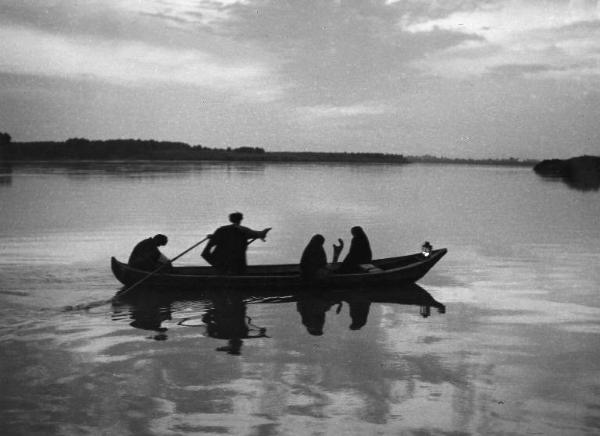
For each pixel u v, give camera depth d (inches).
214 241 444.1
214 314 355.3
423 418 209.5
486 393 232.4
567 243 649.6
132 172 2276.1
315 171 2952.8
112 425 202.7
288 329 324.2
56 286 419.5
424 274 440.5
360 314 358.0
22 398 225.1
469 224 822.5
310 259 415.5
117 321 335.6
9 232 687.1
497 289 426.9
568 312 361.4
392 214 937.5
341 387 237.5
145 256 434.9
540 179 2454.5
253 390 233.5
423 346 293.3
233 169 2918.3
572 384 243.0
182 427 201.3
